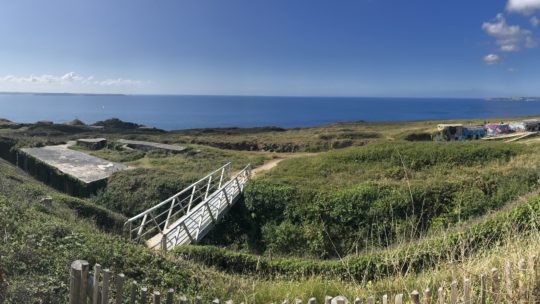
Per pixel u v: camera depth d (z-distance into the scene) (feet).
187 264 26.91
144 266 23.40
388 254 27.66
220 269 35.27
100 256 22.35
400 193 54.34
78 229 27.35
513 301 13.85
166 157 101.30
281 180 64.59
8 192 36.29
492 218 35.35
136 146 113.70
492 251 24.13
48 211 34.55
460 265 19.94
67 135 143.54
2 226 22.91
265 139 130.93
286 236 54.65
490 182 55.72
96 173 77.61
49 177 81.51
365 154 76.43
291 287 22.80
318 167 74.28
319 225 54.34
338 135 131.85
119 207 67.92
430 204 52.85
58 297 16.56
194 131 175.42
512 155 68.08
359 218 53.26
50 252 21.02
